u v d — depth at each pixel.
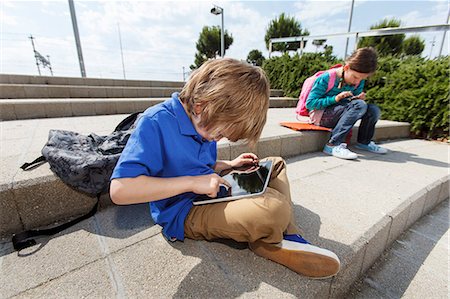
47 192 1.02
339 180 1.58
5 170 1.06
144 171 0.71
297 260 0.75
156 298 0.69
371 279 1.02
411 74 3.23
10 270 0.78
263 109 0.75
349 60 2.05
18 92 3.29
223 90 0.69
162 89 4.64
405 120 3.27
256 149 1.86
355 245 0.92
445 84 2.84
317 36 5.37
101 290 0.71
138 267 0.80
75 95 3.74
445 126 2.88
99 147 1.17
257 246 0.82
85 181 1.02
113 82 5.04
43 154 1.04
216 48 17.89
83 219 1.05
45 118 2.70
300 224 1.06
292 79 5.24
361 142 2.43
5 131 1.92
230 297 0.69
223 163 1.16
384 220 1.11
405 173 1.74
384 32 4.25
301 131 2.22
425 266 1.11
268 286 0.73
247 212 0.74
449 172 1.77
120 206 1.18
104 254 0.85
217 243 0.91
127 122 1.47
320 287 0.74
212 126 0.74
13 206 0.95
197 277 0.76
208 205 0.83
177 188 0.73
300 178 1.62
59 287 0.72
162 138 0.76
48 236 0.95
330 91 2.25
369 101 3.68
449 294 0.97
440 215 1.55
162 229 0.99
